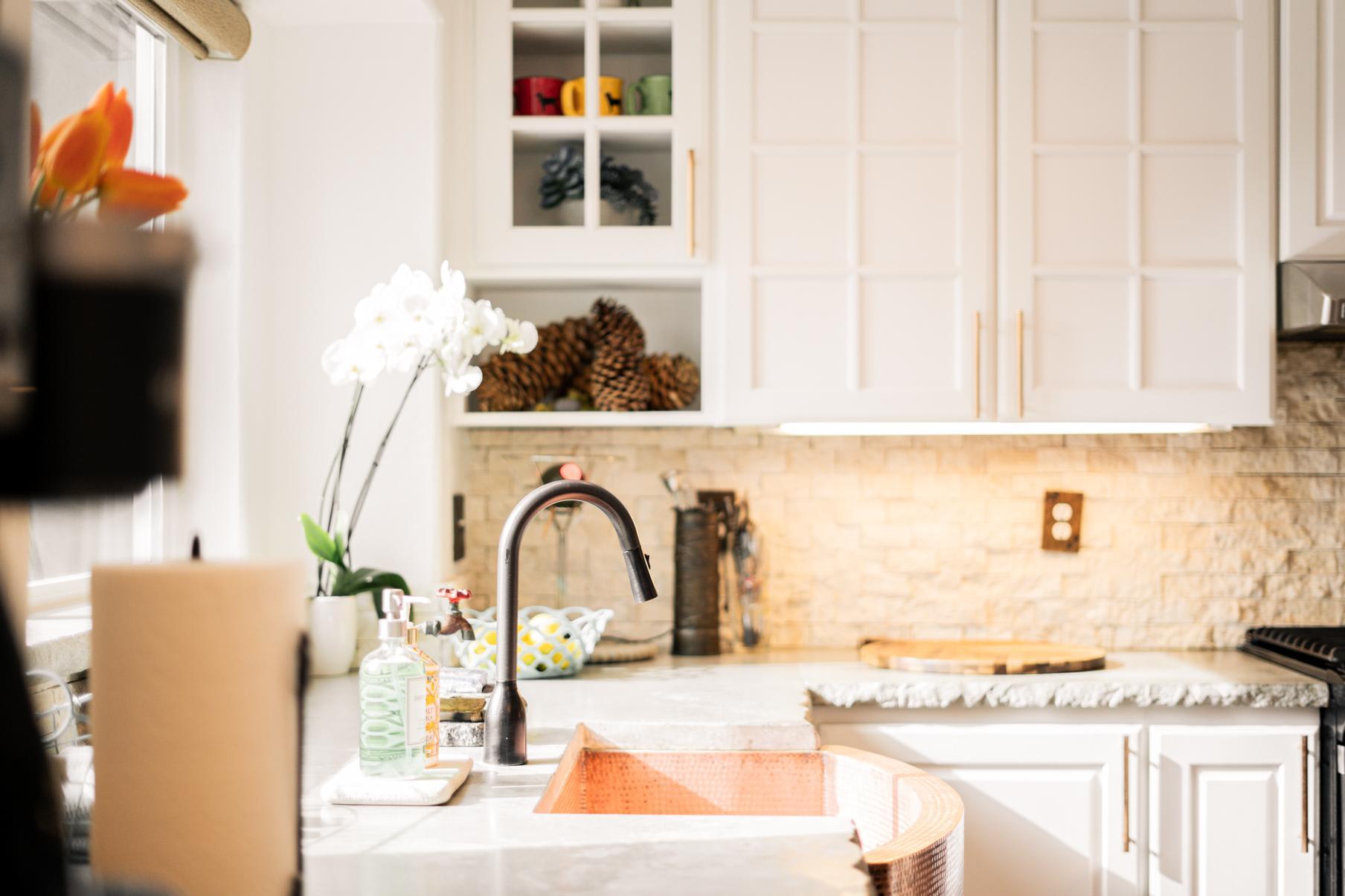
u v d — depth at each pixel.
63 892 0.45
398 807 1.25
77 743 1.22
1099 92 2.34
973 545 2.66
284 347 2.33
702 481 2.67
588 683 2.16
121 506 0.45
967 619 2.65
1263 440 2.65
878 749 2.17
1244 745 2.16
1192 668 2.34
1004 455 2.66
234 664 0.67
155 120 2.08
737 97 2.35
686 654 2.52
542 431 2.67
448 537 2.40
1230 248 2.33
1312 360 2.65
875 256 2.33
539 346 2.52
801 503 2.67
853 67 2.34
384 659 1.33
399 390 2.33
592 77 2.38
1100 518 2.65
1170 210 2.33
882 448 2.67
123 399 0.43
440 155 2.34
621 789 1.77
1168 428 2.48
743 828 1.15
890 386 2.33
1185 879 2.14
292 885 0.68
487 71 2.38
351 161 2.33
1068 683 2.16
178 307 0.45
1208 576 2.64
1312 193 2.32
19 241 0.41
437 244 2.33
